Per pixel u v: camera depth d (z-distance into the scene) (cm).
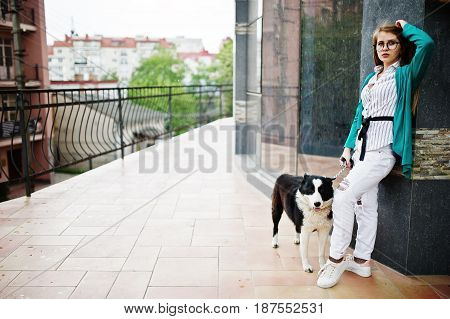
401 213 256
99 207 407
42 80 1183
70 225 355
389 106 235
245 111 602
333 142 372
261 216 382
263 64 499
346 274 265
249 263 280
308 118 405
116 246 309
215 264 279
